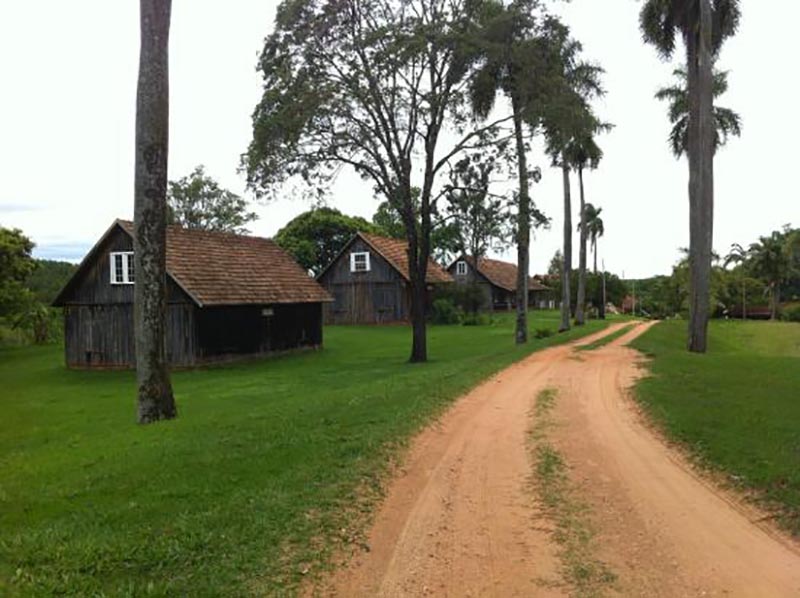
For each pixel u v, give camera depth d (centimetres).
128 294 2994
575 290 6806
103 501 672
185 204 6569
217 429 1045
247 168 2480
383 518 631
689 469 795
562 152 3606
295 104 2309
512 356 2103
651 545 564
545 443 928
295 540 564
